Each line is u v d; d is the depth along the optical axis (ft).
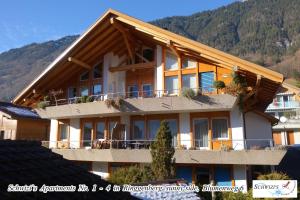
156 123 68.90
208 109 60.85
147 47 75.25
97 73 78.59
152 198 25.76
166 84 69.31
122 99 66.13
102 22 68.80
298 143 135.85
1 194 13.51
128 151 63.46
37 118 97.71
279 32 471.62
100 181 19.49
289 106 152.25
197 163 59.77
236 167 59.57
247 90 60.29
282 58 382.22
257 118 74.13
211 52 59.06
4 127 95.20
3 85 508.12
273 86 60.59
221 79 63.31
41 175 17.08
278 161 53.01
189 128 65.10
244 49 464.65
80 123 79.46
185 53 66.59
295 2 542.98
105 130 74.95
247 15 594.24
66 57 73.72
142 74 74.23
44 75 76.48
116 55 78.89
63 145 79.77
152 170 48.62
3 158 17.67
